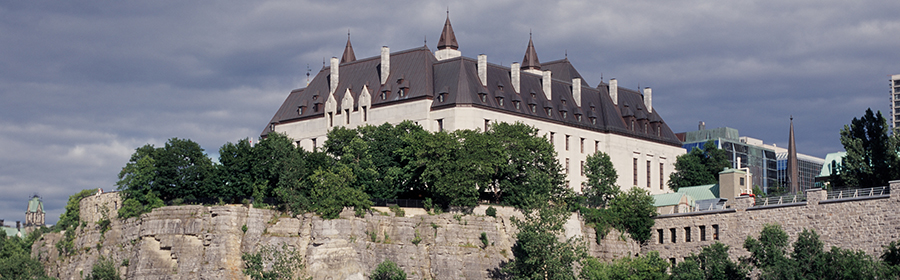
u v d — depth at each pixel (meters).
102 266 171.12
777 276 143.38
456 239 167.88
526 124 193.88
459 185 169.25
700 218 168.00
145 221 170.50
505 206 174.12
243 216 166.62
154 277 166.12
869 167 167.75
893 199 144.00
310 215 167.12
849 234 147.75
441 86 193.12
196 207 167.50
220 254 162.88
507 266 160.25
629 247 177.12
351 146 182.50
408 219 169.75
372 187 176.38
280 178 170.12
